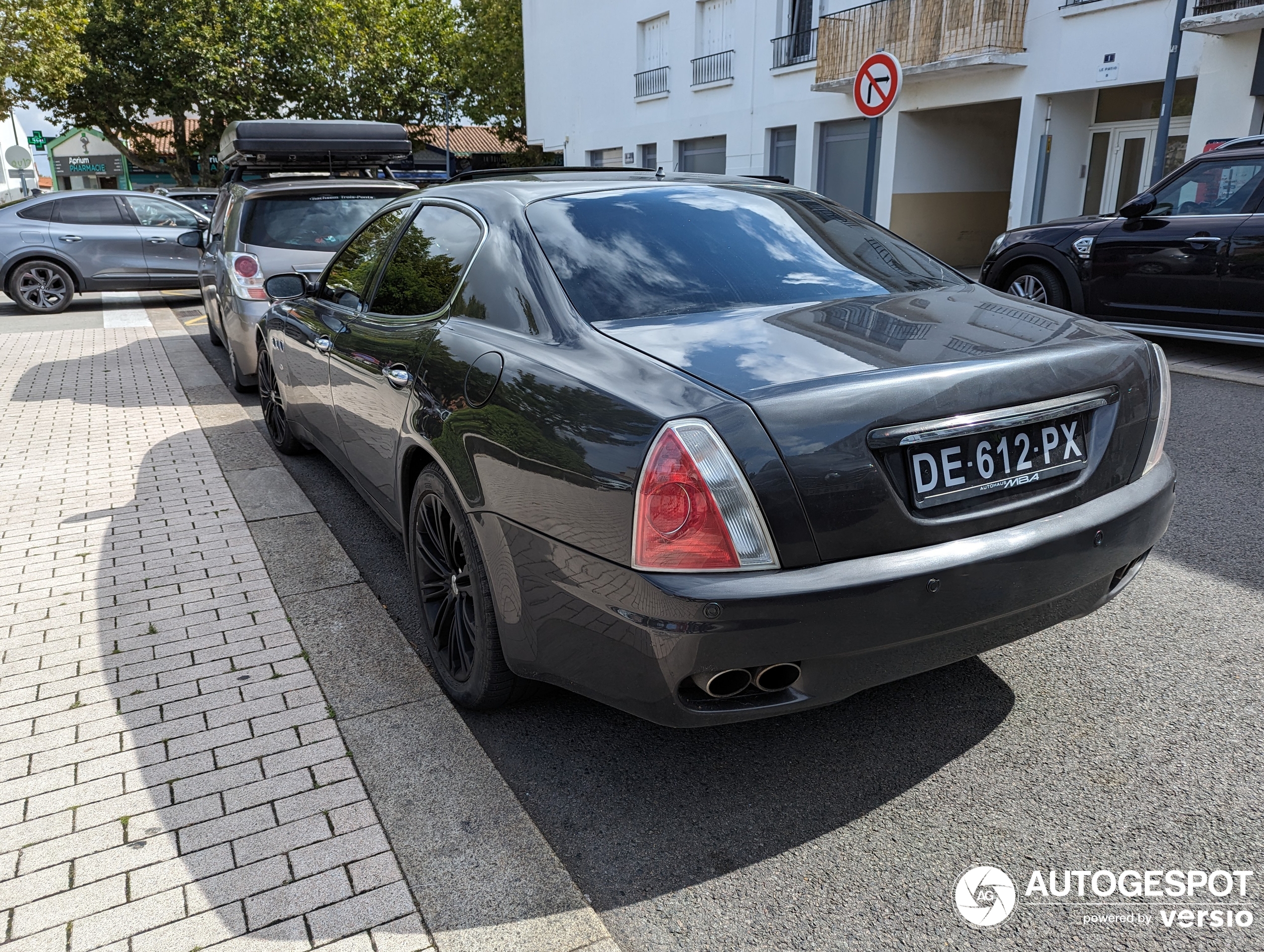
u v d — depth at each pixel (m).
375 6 36.00
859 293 2.67
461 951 1.83
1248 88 11.35
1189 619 3.17
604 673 2.08
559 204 2.87
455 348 2.65
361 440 3.53
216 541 4.02
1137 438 2.37
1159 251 7.41
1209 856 2.07
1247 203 6.98
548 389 2.19
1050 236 8.24
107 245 13.63
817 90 17.34
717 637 1.84
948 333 2.32
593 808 2.31
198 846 2.13
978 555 2.00
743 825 2.23
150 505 4.51
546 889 1.99
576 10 25.78
